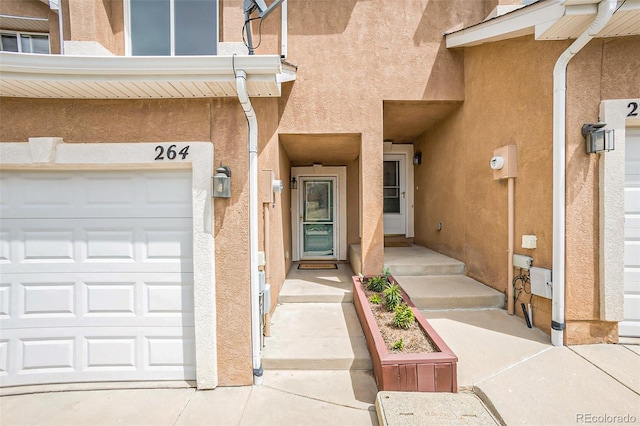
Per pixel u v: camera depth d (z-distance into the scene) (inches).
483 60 183.9
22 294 130.3
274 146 189.9
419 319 143.9
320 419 108.6
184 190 132.0
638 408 100.7
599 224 133.8
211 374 127.6
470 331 148.2
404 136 297.0
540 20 133.0
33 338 131.0
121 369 132.7
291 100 194.2
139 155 124.5
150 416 112.4
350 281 232.1
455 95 199.9
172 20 181.3
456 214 224.4
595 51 133.9
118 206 131.8
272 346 145.0
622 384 110.7
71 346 132.3
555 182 137.7
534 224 151.7
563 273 135.7
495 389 109.8
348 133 195.6
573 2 115.3
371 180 197.0
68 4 163.9
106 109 124.7
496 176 173.5
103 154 123.7
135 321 132.6
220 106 126.7
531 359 126.1
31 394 126.2
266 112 174.6
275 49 191.5
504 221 173.0
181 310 132.7
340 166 313.1
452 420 98.6
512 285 165.9
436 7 195.8
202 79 111.3
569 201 135.6
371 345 134.4
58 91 116.7
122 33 176.4
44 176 130.0
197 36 181.9
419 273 212.2
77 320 132.0
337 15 194.4
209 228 126.3
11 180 129.1
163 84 112.7
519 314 162.4
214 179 123.6
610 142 126.5
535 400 104.7
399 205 322.7
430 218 272.8
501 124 172.4
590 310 134.6
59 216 130.6
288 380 131.0
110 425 108.8
